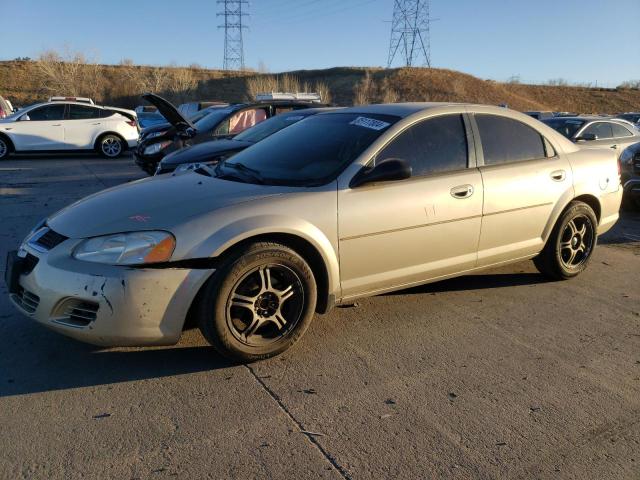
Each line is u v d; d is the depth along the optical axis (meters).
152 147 9.33
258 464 2.48
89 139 15.05
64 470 2.41
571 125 11.18
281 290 3.38
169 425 2.75
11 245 5.89
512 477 2.44
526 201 4.40
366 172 3.62
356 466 2.48
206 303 3.14
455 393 3.11
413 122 3.96
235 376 3.23
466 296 4.59
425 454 2.58
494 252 4.34
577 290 4.80
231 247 3.20
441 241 3.98
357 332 3.86
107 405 2.91
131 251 3.02
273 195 3.42
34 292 3.12
